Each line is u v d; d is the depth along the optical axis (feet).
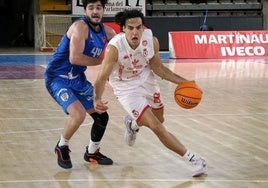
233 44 75.41
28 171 21.72
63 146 21.98
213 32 75.66
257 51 75.61
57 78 21.72
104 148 25.53
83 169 22.02
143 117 20.56
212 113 34.91
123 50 20.34
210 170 21.70
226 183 19.88
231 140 27.25
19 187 19.54
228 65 65.21
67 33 21.21
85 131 29.45
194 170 20.71
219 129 29.96
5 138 27.86
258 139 27.48
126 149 25.34
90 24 21.13
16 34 103.81
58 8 91.45
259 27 87.92
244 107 37.19
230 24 87.30
